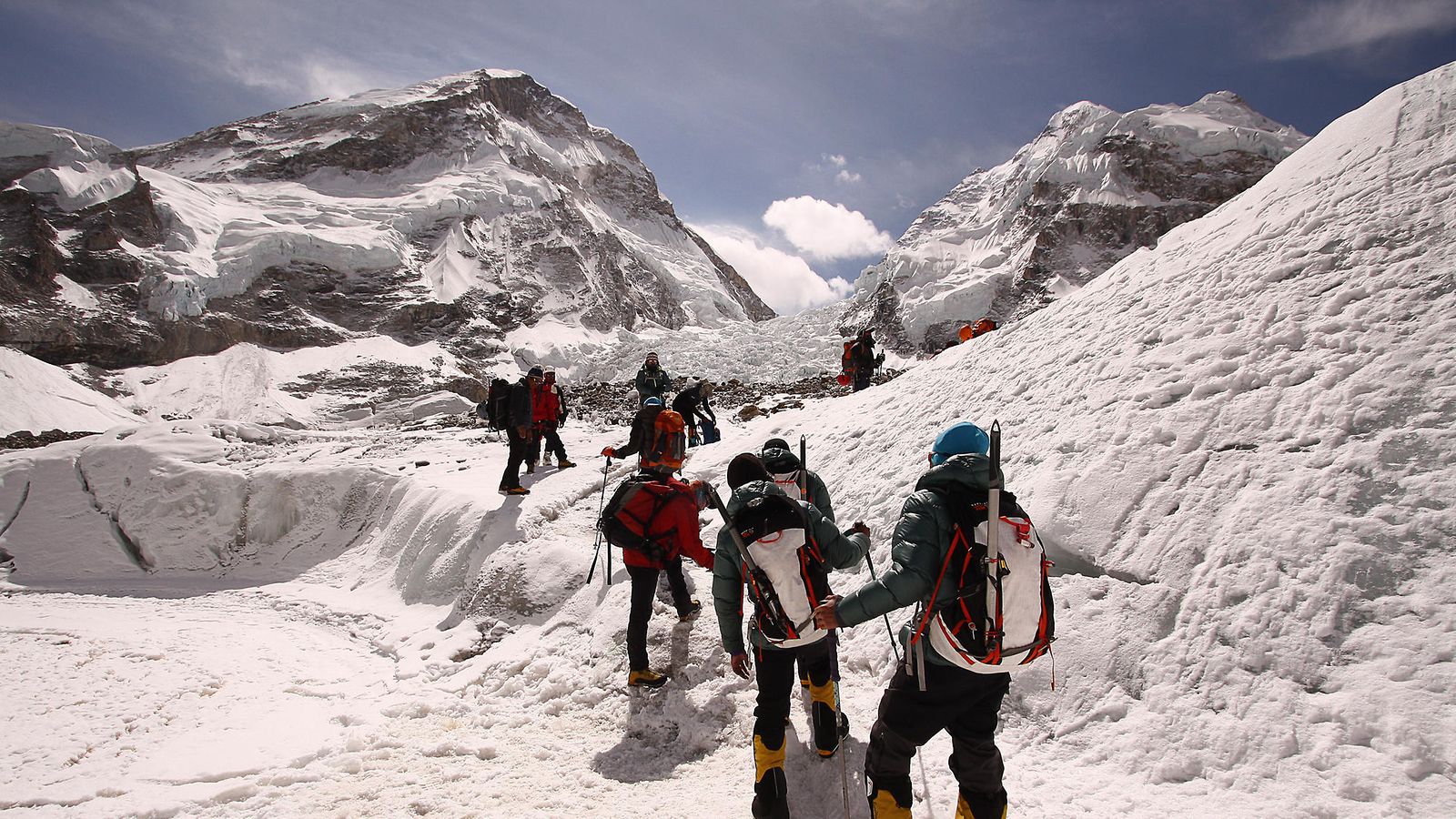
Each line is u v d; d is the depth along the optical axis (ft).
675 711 15.37
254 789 14.23
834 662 11.08
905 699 9.07
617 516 16.69
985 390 24.14
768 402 55.01
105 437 43.86
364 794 13.37
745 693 15.20
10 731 18.34
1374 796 9.26
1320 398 14.61
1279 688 10.94
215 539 37.96
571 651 19.01
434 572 28.55
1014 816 10.25
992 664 8.38
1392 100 22.15
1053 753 11.62
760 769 10.92
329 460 40.50
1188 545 13.55
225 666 23.32
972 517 8.48
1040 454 18.20
